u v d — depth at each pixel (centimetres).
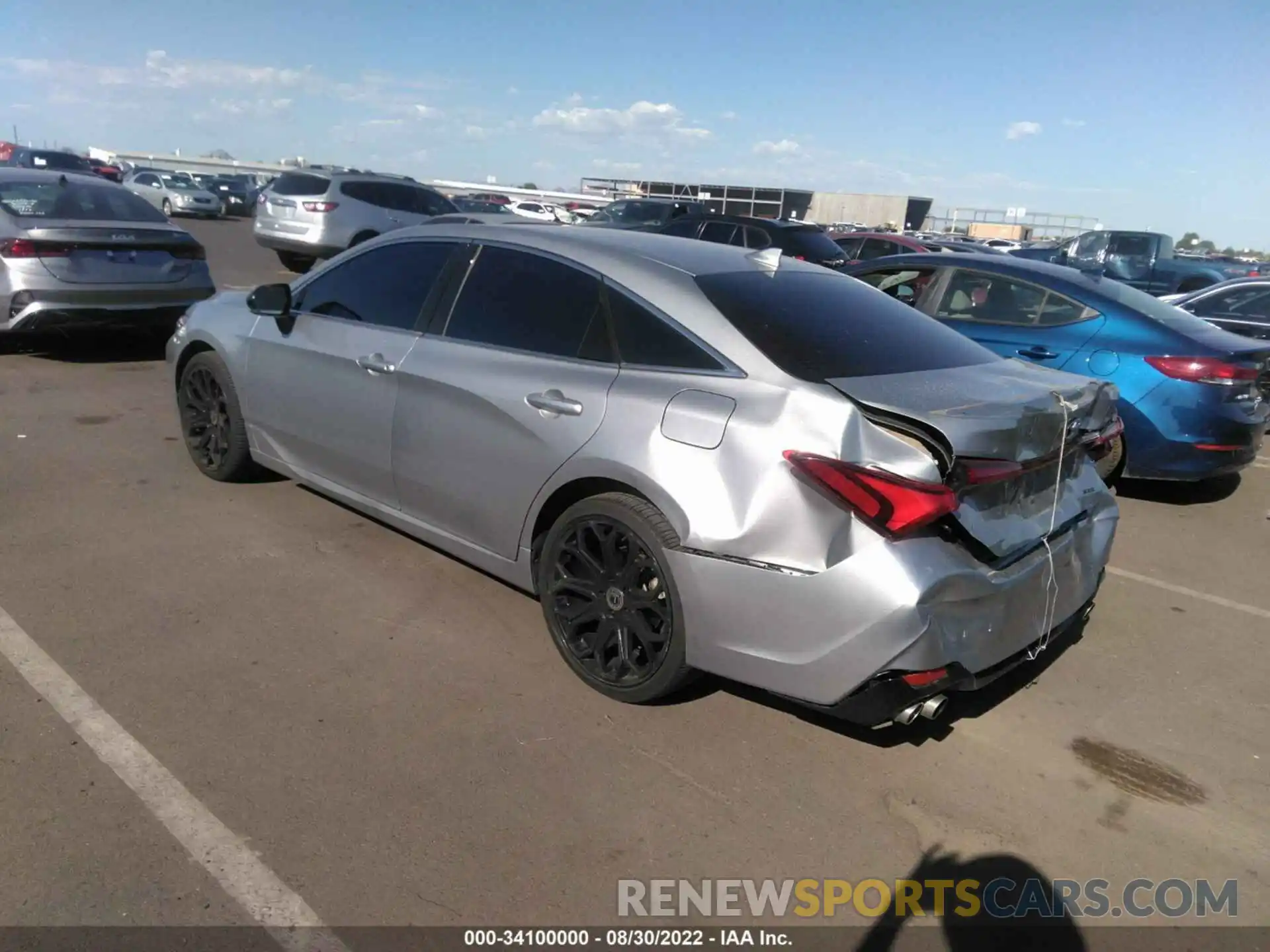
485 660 377
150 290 849
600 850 275
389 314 440
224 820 275
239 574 440
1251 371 609
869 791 312
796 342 333
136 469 578
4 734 307
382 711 337
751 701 359
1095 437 361
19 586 412
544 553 364
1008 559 312
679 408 322
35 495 523
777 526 295
